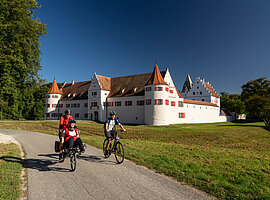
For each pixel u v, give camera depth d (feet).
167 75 150.71
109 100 169.07
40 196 14.62
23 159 27.14
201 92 231.50
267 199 14.08
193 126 127.75
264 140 80.28
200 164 23.72
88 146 38.86
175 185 17.07
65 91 208.95
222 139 74.69
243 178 18.52
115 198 14.26
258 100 142.72
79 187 16.55
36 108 216.33
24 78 51.98
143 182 17.79
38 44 56.39
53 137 57.26
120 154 25.17
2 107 51.44
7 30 44.42
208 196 14.80
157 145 40.52
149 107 139.64
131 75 173.78
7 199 13.75
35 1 52.37
